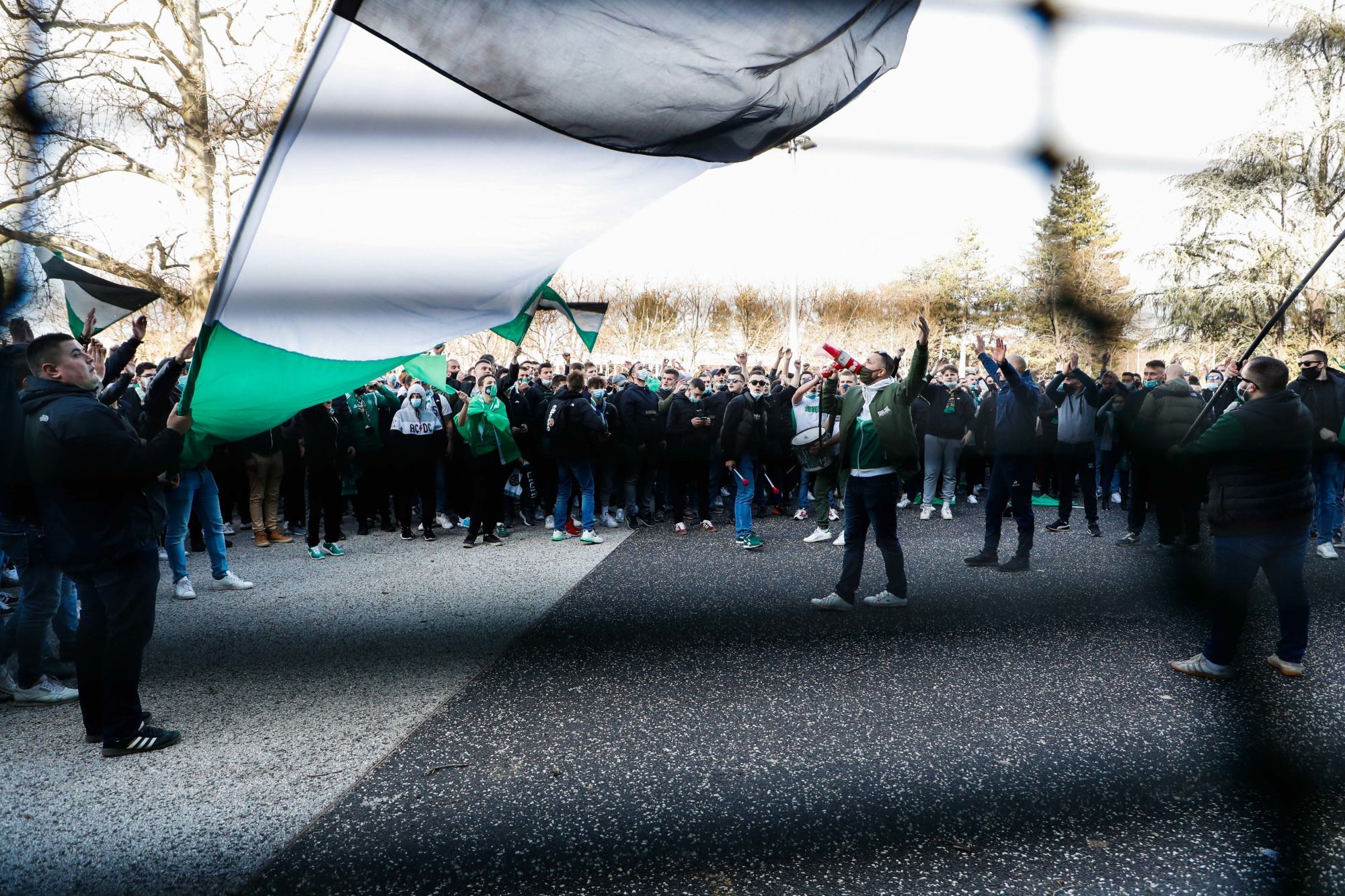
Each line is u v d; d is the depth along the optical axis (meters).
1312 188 11.12
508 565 6.11
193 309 9.45
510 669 3.71
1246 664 3.61
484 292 2.36
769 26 1.93
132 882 2.08
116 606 2.88
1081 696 3.30
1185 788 2.50
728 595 5.04
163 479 3.86
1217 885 2.00
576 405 6.91
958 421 8.11
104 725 2.89
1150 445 6.43
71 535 2.80
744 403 6.68
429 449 7.27
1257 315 11.72
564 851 2.21
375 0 1.67
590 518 7.07
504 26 1.78
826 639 4.10
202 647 4.07
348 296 2.26
